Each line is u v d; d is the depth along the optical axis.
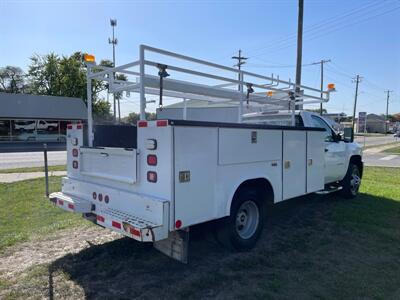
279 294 3.25
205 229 4.07
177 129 3.21
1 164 14.83
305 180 5.14
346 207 6.53
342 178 7.01
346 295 3.24
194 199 3.40
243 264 3.91
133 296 3.20
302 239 4.79
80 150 4.35
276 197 4.55
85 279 3.55
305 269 3.81
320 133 5.45
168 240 3.56
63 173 11.62
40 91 47.91
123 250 4.31
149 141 3.32
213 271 3.73
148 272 3.70
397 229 5.22
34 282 3.47
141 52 3.41
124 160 3.63
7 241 4.62
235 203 4.03
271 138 4.39
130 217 3.42
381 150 27.38
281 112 6.34
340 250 4.39
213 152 3.58
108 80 4.36
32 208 6.52
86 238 4.78
